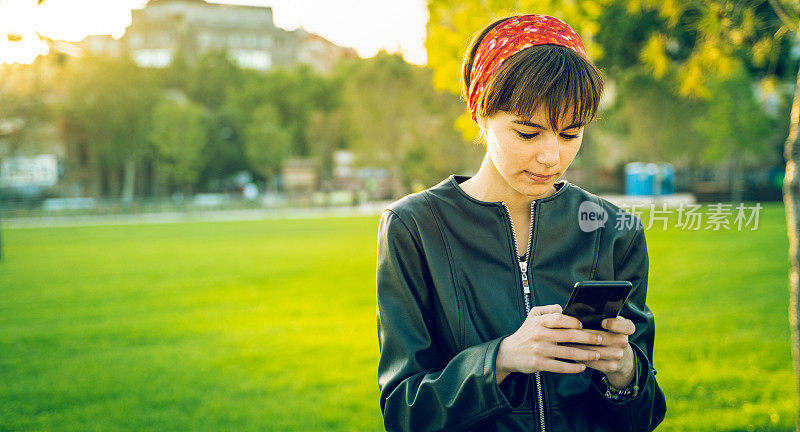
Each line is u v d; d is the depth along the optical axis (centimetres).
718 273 940
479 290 128
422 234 130
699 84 422
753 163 3488
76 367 576
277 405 454
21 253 1697
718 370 479
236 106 6119
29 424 437
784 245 1265
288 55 9275
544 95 107
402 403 122
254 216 3994
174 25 8462
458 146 3978
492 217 130
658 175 2705
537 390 126
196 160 5262
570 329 107
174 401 474
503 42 117
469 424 114
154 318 790
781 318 646
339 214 3891
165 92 6125
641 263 139
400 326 128
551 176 116
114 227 3059
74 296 979
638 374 123
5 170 4753
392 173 4675
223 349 623
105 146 5162
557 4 466
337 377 514
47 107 3450
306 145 6228
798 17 295
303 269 1195
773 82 424
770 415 385
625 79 2883
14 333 723
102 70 4919
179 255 1545
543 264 131
